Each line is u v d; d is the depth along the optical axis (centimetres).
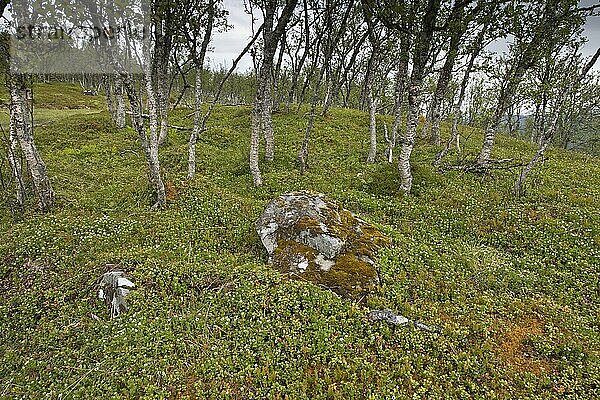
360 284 1090
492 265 1264
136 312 966
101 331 938
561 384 837
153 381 803
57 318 1002
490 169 2088
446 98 2994
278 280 1073
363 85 4266
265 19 1836
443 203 1666
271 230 1285
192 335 909
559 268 1262
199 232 1374
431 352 902
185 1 1656
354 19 3014
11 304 1054
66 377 837
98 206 1559
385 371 837
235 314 970
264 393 780
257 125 1856
